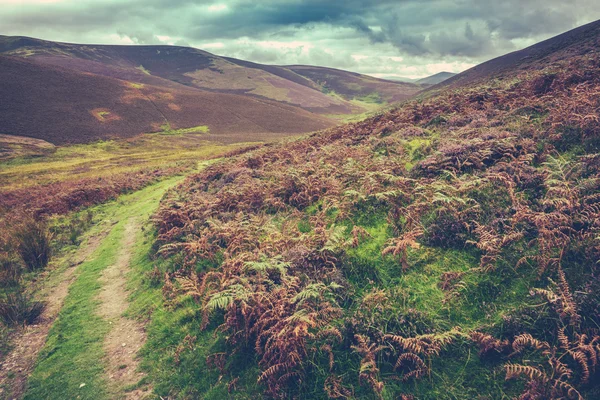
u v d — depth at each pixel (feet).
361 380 15.71
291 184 36.06
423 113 49.96
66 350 23.77
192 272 28.63
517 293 16.65
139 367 21.22
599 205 18.30
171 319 24.41
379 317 17.69
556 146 25.40
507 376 13.73
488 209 21.79
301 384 16.47
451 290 17.78
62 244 47.19
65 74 396.98
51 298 32.24
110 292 31.68
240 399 17.11
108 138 277.85
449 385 14.69
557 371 13.29
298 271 22.27
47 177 135.23
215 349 20.27
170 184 84.48
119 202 72.74
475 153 27.32
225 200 41.24
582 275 15.69
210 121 380.78
